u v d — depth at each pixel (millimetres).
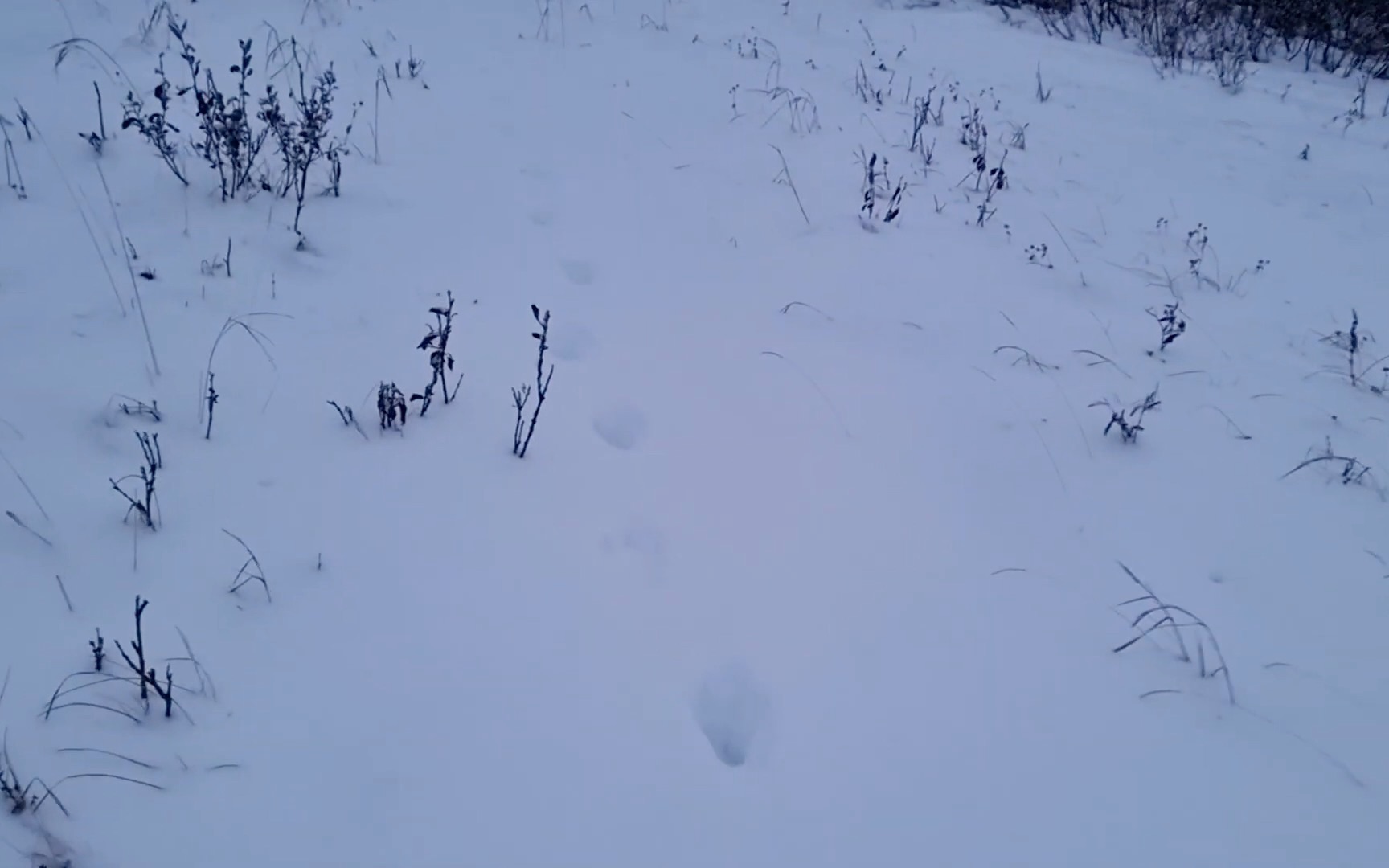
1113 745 2539
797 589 2891
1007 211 5586
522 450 3201
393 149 5023
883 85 7164
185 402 3139
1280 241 5633
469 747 2299
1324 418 4062
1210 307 4867
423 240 4277
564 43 6848
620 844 2150
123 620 2420
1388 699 2758
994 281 4809
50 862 1899
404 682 2420
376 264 4047
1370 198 6266
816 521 3160
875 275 4688
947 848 2232
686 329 4031
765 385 3771
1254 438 3889
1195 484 3584
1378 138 7270
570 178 5066
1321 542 3348
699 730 2459
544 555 2855
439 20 6816
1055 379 4102
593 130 5645
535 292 4070
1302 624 2994
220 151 4465
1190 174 6426
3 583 2439
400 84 5742
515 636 2596
